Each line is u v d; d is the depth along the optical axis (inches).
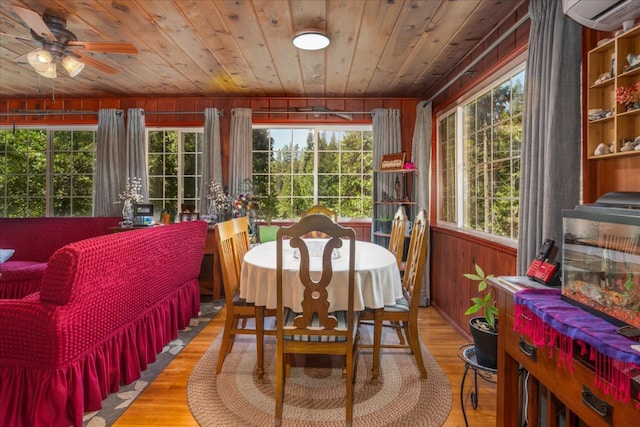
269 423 72.9
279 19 97.3
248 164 171.8
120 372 85.4
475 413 76.2
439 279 145.6
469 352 82.9
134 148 171.3
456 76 123.3
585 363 40.1
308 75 143.3
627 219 38.7
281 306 72.0
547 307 46.6
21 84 157.1
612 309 40.7
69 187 181.9
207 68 136.0
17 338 66.1
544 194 67.6
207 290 162.1
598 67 61.2
